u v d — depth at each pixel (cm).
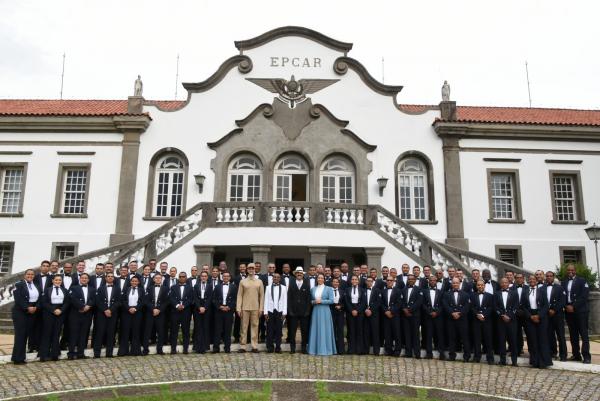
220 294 1034
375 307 1020
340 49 2009
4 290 1335
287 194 1903
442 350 991
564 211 1944
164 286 1016
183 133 1919
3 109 1975
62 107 2039
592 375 883
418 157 1942
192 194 1873
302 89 1958
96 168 1884
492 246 1861
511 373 884
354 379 823
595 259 1877
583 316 970
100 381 791
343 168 1933
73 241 1828
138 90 1938
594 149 1955
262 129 1914
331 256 1744
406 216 1914
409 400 708
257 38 1986
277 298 1049
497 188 1941
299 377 831
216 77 1958
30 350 971
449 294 994
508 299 964
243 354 1010
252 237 1536
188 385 771
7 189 1916
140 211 1848
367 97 1967
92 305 973
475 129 1914
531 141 1948
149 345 1067
